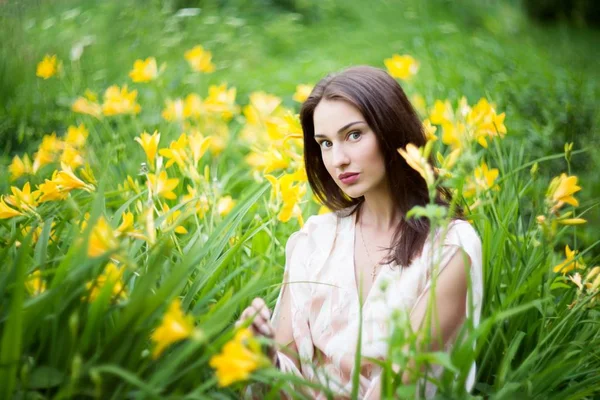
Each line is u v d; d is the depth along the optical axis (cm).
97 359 146
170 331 130
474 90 457
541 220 205
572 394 191
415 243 188
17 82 436
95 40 551
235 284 218
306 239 208
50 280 165
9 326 132
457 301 184
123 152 306
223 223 197
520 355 213
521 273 227
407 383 171
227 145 338
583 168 367
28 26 529
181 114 321
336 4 914
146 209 179
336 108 190
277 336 204
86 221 170
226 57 622
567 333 207
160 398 137
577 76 470
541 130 376
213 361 130
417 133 196
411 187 196
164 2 644
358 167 190
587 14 1038
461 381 156
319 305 196
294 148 275
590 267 239
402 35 723
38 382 144
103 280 156
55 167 317
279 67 625
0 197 205
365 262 198
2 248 190
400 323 145
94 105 327
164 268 200
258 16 849
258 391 177
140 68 356
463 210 207
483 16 941
